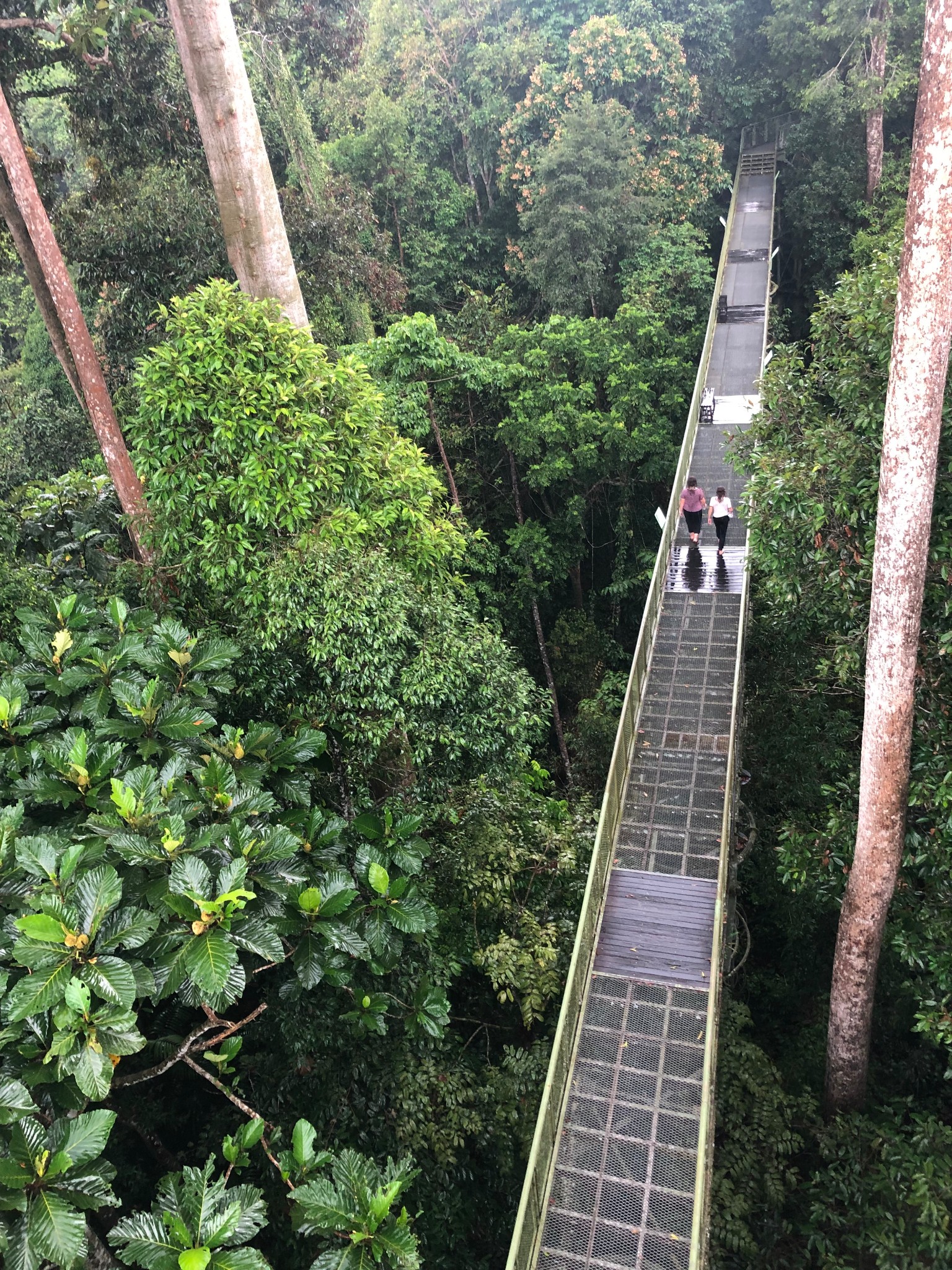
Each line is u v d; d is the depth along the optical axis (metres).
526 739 9.09
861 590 8.92
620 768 10.11
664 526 13.12
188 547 9.18
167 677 6.76
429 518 10.98
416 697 8.13
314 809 6.60
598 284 23.44
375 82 27.78
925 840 8.85
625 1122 7.37
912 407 6.94
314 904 5.57
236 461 9.20
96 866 4.88
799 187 28.94
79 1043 4.11
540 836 11.16
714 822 9.94
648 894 9.26
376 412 10.17
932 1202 8.27
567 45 26.92
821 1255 8.95
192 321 9.23
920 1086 11.16
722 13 28.92
